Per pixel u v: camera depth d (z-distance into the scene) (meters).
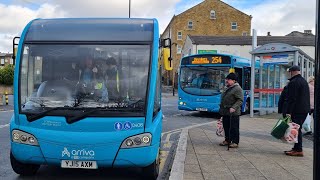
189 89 17.98
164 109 22.98
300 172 6.62
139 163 5.61
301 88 7.89
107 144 5.53
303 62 17.47
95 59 6.00
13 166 6.28
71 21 6.48
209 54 17.59
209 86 17.55
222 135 9.39
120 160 5.56
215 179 6.04
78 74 5.96
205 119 17.05
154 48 6.10
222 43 48.75
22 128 5.70
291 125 7.94
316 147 3.70
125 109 5.67
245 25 63.25
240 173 6.47
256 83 19.83
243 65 18.52
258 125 14.10
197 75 17.91
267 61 17.52
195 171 6.55
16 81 5.95
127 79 5.90
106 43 6.08
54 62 6.02
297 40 52.09
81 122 5.55
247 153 8.30
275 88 18.77
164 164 7.73
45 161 5.62
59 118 5.60
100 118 5.58
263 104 18.58
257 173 6.50
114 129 5.58
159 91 6.75
